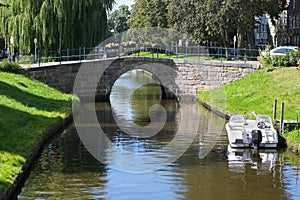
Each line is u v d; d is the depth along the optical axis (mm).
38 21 44250
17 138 21875
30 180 18234
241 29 52656
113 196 16672
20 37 44500
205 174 19312
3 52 65438
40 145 23000
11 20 44906
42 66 38781
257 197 16688
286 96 32688
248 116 28188
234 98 37062
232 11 48906
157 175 19109
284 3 57656
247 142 23766
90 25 45688
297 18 69875
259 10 50656
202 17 51125
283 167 20469
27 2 44562
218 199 16516
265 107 31484
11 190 15953
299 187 17797
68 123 30625
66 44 44906
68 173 19234
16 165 18172
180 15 53250
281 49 43812
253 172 19578
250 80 39406
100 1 46469
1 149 19547
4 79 33781
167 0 60156
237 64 43125
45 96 34031
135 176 18984
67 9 44406
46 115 28672
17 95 31359
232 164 20875
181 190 17359
